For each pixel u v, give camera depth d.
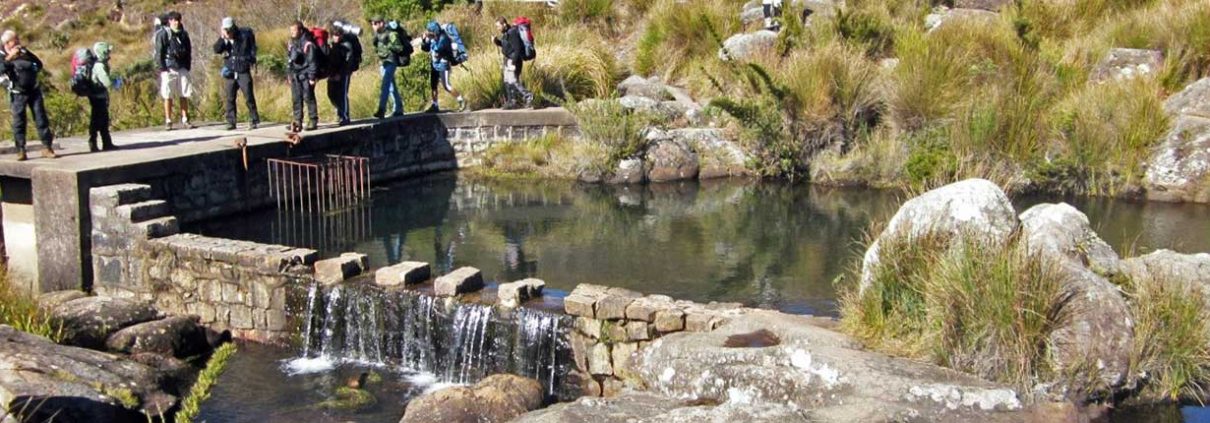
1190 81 13.73
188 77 13.81
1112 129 12.54
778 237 10.70
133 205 9.70
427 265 8.84
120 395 6.84
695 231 11.05
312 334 8.73
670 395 6.35
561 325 7.66
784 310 8.36
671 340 6.69
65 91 19.00
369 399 7.65
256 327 9.05
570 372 7.68
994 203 6.92
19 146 10.60
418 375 8.20
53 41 30.62
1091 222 10.97
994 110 12.77
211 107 16.38
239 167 11.95
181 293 9.42
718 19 17.64
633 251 10.26
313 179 12.88
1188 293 6.58
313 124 13.27
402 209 12.27
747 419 5.34
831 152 13.71
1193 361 6.28
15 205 10.49
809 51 15.02
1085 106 12.84
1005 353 6.03
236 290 9.09
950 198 6.98
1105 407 6.02
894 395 5.71
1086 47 15.20
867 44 15.78
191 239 9.55
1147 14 15.31
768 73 14.50
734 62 15.17
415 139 14.52
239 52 13.41
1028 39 14.76
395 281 8.54
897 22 17.08
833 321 7.14
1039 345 6.08
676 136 14.24
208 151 11.48
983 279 6.19
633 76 16.84
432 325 8.20
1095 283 6.34
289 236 10.89
